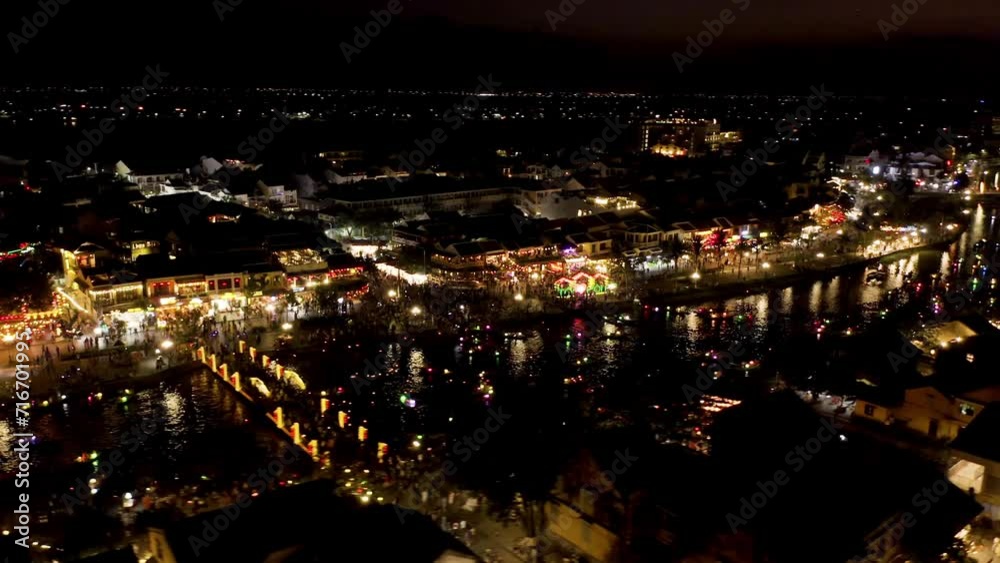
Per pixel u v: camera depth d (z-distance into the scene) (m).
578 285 80.75
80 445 46.62
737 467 33.28
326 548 27.34
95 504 38.47
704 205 120.19
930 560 29.55
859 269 98.88
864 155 177.62
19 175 120.81
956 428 42.16
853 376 53.50
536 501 36.88
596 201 124.94
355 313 73.19
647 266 93.56
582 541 33.31
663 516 31.64
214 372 58.62
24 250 82.12
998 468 34.53
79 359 60.22
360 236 101.19
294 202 120.56
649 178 150.88
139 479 41.53
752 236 109.69
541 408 50.78
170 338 64.69
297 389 54.19
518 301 78.50
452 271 83.62
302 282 77.94
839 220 122.25
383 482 40.25
